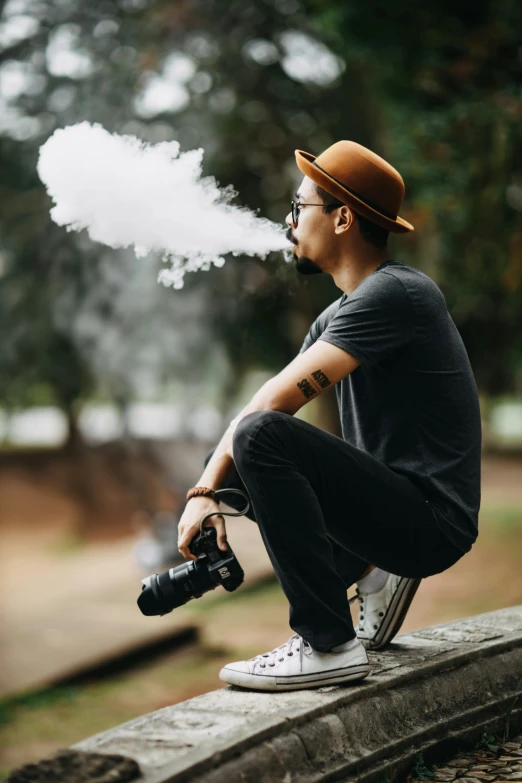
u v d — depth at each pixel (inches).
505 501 642.2
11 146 586.6
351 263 100.3
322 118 570.3
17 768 70.9
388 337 92.5
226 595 435.5
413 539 92.7
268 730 80.7
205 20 539.5
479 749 98.6
